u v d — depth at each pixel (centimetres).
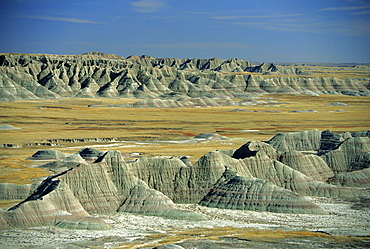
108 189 9381
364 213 9088
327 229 7925
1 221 7619
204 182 10312
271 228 7981
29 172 11694
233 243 6856
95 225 7769
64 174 9188
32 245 6712
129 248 6544
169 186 10225
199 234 7500
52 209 8100
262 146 12119
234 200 9544
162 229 7881
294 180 10856
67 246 6662
